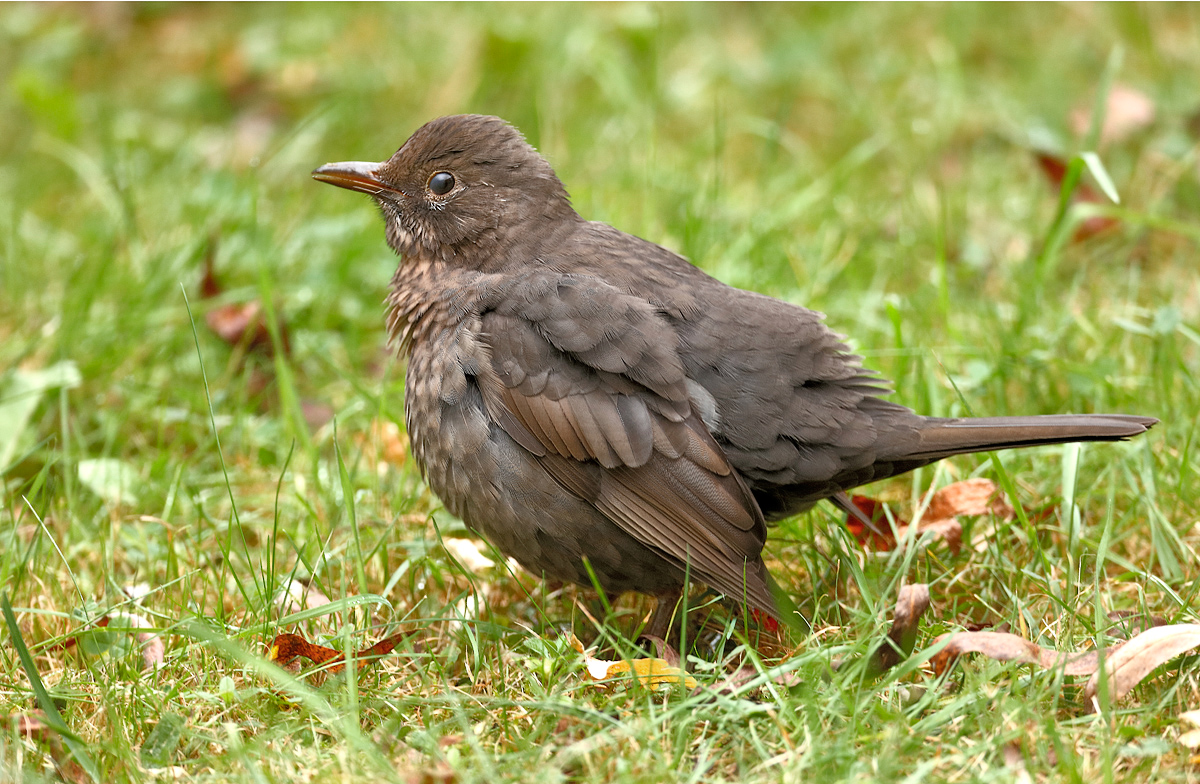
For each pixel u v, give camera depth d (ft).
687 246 37.60
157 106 51.16
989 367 32.22
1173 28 50.21
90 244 40.70
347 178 28.63
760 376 25.21
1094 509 29.19
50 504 29.68
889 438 25.05
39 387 32.19
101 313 36.09
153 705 22.35
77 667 24.50
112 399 33.99
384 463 32.53
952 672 22.86
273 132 48.55
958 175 43.98
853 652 22.44
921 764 19.98
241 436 32.58
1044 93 47.52
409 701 22.30
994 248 39.83
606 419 24.85
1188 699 22.08
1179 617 24.06
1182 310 36.06
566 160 45.39
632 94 47.37
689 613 26.32
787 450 25.16
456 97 49.24
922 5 52.60
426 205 27.84
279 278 38.63
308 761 20.95
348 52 52.80
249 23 55.11
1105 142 43.88
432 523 29.35
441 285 27.20
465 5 53.83
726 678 22.90
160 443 32.07
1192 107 45.21
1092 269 38.86
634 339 24.99
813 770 20.21
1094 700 21.71
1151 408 31.19
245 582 27.30
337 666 23.95
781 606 24.49
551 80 48.85
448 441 25.93
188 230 40.86
